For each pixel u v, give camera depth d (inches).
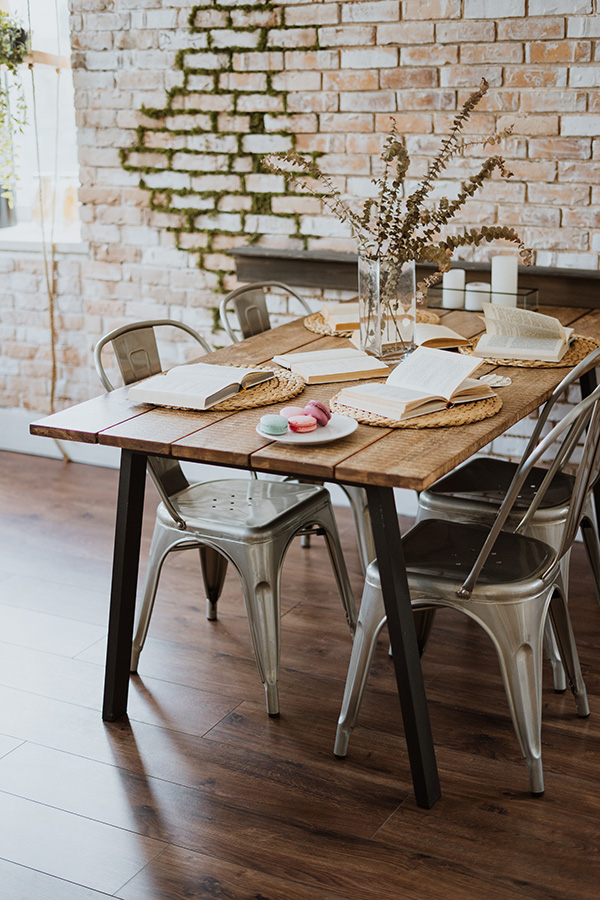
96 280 157.2
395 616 77.2
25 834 77.6
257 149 140.5
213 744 88.8
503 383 92.5
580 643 105.4
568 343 105.2
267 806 80.2
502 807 79.6
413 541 87.7
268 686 92.1
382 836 76.3
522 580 78.9
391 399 84.1
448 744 88.5
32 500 149.3
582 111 120.6
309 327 118.3
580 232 124.9
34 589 120.2
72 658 104.2
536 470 104.6
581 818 78.1
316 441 77.1
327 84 133.6
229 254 145.6
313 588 119.7
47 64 155.3
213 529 91.4
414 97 129.1
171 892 71.0
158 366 105.8
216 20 137.6
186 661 103.4
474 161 128.0
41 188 154.7
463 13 123.4
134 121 147.4
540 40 120.6
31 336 164.9
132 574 90.2
